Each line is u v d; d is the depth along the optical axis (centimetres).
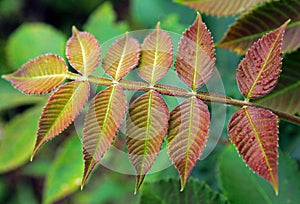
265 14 37
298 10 37
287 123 45
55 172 48
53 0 109
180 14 54
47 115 31
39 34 53
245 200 39
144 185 39
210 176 48
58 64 32
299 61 38
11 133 51
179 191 39
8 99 52
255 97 32
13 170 106
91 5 106
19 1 114
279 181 40
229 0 39
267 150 30
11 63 53
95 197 74
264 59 31
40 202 107
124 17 92
